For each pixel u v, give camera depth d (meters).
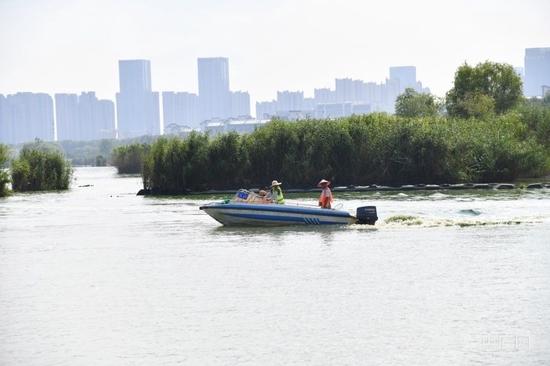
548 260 41.75
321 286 36.91
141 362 26.86
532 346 27.52
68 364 26.95
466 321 30.53
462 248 46.12
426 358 26.48
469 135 103.50
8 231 60.94
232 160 101.00
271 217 58.00
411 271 39.75
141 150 190.50
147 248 50.16
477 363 25.98
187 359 27.00
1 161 100.00
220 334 29.66
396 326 30.08
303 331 29.72
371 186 99.00
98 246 51.84
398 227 56.06
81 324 31.73
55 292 37.66
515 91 148.25
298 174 100.75
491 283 36.66
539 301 33.22
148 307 34.03
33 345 29.12
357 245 48.38
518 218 58.84
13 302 35.75
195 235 55.31
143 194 99.38
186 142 101.12
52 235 58.09
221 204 58.38
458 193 85.69
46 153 113.62
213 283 38.34
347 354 27.02
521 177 108.81
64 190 111.62
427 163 101.25
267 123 106.75
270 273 40.28
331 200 58.97
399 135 102.38
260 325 30.66
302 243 49.91
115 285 38.81
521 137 115.06
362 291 35.69
